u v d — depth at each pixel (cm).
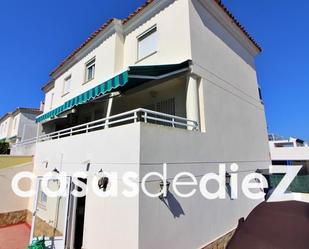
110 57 1683
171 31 1356
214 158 1240
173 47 1327
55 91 2633
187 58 1230
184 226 934
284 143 4803
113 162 922
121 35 1730
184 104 1366
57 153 1445
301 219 884
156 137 891
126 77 1011
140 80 1261
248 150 1655
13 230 1614
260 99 2131
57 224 1288
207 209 1098
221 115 1402
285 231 824
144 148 829
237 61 1775
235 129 1536
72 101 1473
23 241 1403
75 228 1184
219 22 1598
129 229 777
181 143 1020
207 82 1328
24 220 1800
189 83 1234
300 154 3988
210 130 1256
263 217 958
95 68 1873
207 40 1412
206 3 1430
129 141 858
